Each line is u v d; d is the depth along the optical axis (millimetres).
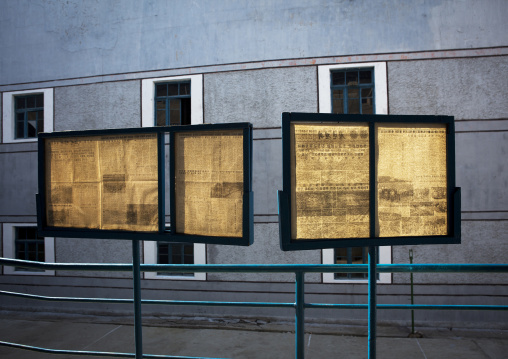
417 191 2162
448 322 7664
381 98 8109
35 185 9562
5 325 8172
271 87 8531
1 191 9742
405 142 2154
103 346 6836
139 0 9219
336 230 2139
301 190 2111
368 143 2148
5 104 9836
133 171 2430
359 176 2148
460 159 7840
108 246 9211
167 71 9023
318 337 7191
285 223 2059
